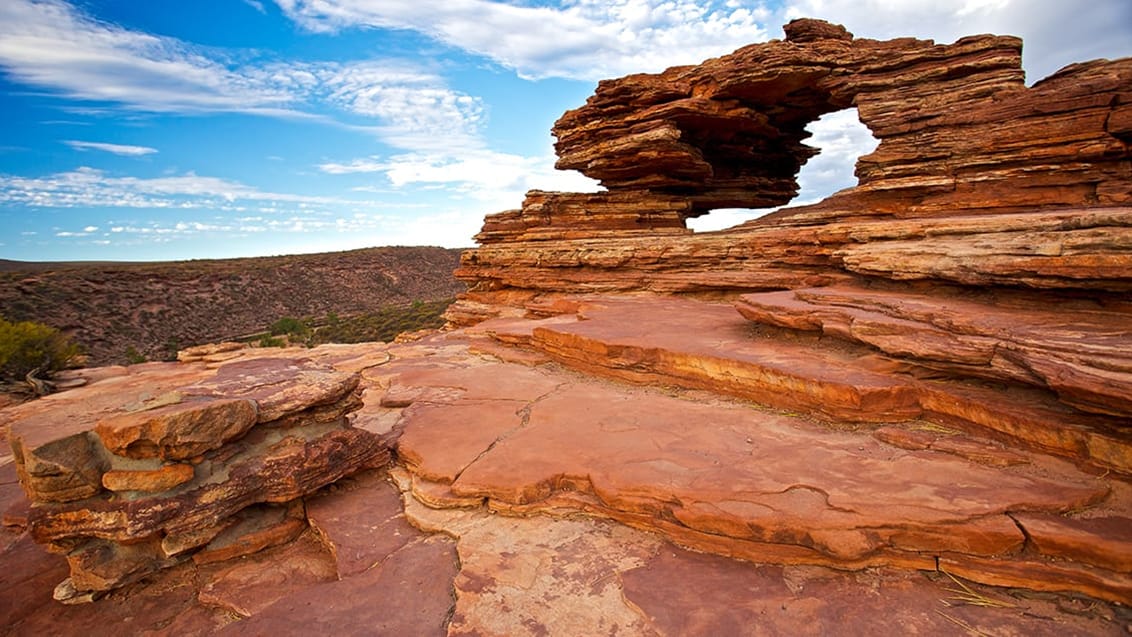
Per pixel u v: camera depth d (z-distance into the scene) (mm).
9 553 7230
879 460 6727
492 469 7328
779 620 4840
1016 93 15758
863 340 9133
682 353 10602
